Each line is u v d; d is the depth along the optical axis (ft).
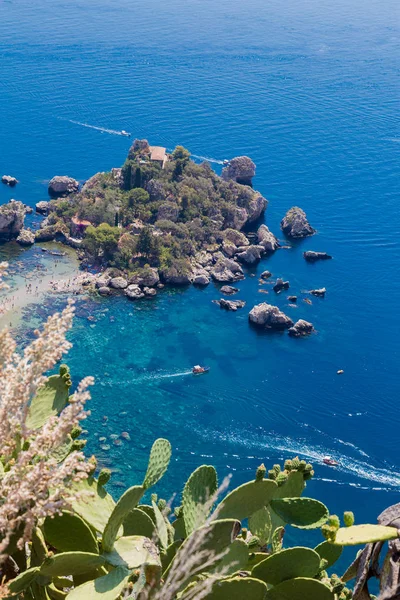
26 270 568.41
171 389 452.76
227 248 640.17
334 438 431.43
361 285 624.18
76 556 27.73
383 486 393.09
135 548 29.55
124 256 581.53
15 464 24.81
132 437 406.41
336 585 31.58
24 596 29.43
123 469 380.78
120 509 28.17
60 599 31.30
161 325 521.24
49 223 646.74
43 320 493.77
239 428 428.56
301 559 31.17
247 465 401.29
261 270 626.23
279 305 575.38
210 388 458.91
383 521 30.14
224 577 28.32
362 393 477.36
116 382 453.58
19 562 29.60
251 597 28.89
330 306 581.53
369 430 441.68
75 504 29.50
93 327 506.07
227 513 30.32
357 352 522.47
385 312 585.22
